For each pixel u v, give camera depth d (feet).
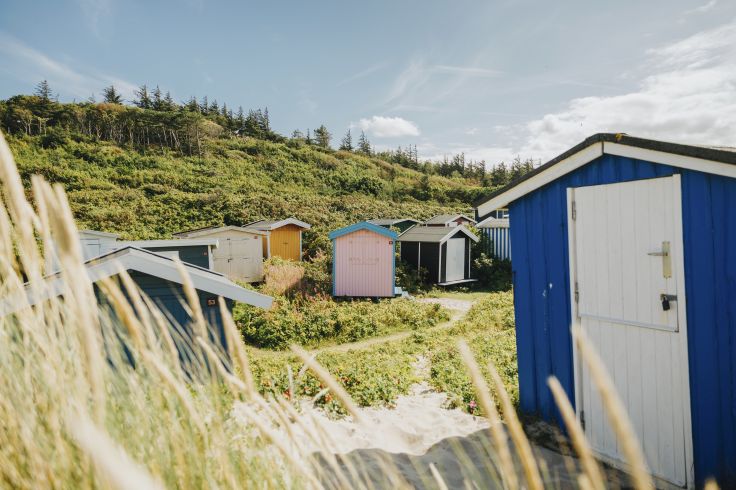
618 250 13.52
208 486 3.29
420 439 15.23
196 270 22.43
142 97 326.85
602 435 13.96
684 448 11.85
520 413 16.61
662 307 12.34
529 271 16.69
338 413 17.63
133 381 3.70
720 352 11.10
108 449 1.08
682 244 11.85
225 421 4.02
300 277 56.24
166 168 177.88
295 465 3.05
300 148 276.21
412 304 45.29
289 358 28.43
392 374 22.70
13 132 187.73
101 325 3.82
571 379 15.12
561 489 11.46
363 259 51.75
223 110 358.84
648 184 12.66
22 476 3.12
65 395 3.13
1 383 3.34
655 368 12.58
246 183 171.53
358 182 207.62
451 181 296.51
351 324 36.60
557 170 15.23
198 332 3.52
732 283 10.82
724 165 10.77
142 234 98.84
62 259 2.18
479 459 13.01
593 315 14.32
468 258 65.36
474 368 2.03
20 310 3.15
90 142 194.29
